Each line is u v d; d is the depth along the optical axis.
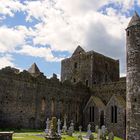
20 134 45.84
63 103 66.31
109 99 68.25
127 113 48.91
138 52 49.69
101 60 79.94
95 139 47.97
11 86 56.19
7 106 54.94
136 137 46.34
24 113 57.75
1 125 53.50
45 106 62.28
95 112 66.69
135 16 52.22
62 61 86.12
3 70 55.47
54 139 29.16
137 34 50.47
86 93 72.62
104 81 79.50
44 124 61.28
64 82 67.50
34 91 60.34
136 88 48.31
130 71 49.91
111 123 62.91
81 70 79.38
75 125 68.00
